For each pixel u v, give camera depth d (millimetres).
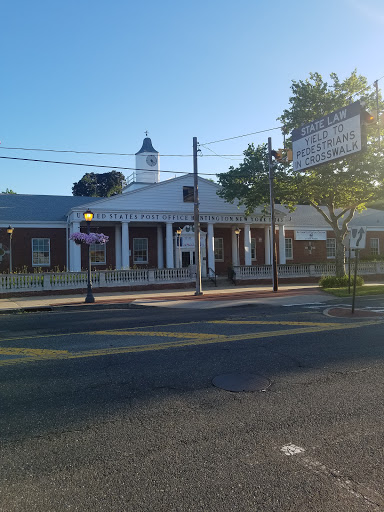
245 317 12984
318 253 37500
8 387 6047
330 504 3205
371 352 7977
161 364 7176
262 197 25797
